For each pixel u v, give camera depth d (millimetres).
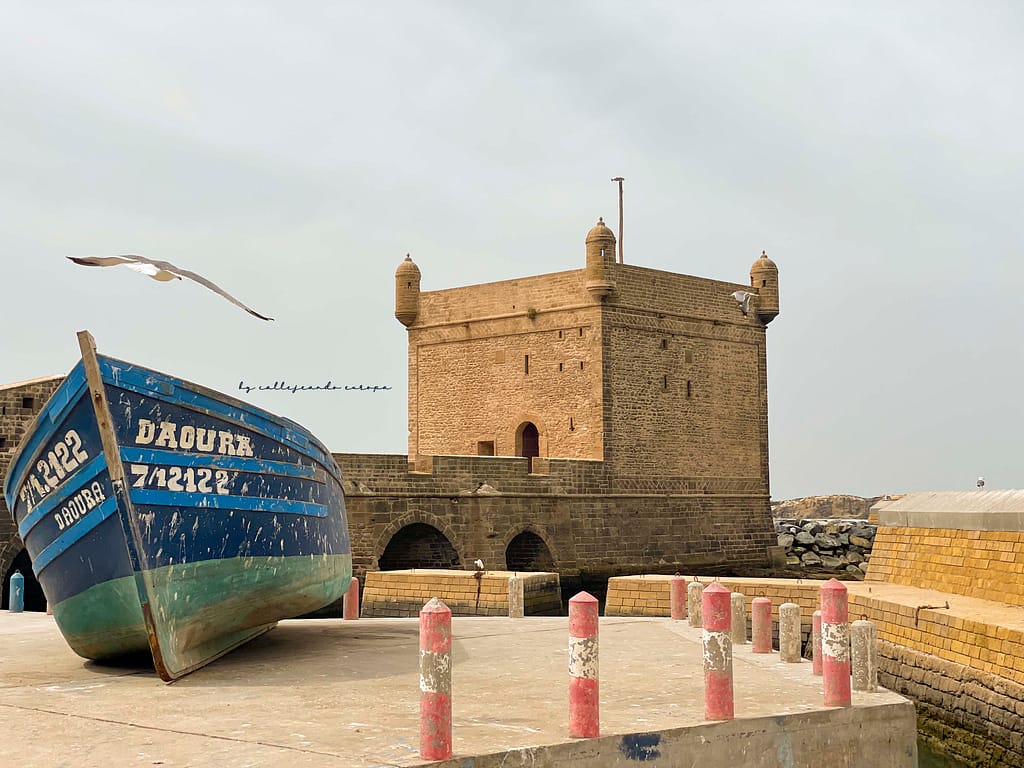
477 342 60000
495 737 11148
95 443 14664
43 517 15680
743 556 61281
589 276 55125
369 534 44969
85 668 16594
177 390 15242
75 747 11000
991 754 19109
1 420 37344
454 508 48125
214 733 11570
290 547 17422
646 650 18250
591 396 55219
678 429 58344
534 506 51219
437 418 61406
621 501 55188
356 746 10875
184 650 15750
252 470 16516
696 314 59562
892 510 30141
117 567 15039
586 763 10891
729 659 12031
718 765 11734
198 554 15555
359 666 16562
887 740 13070
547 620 24109
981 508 25531
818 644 15539
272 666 16578
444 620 10320
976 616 20969
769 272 63219
